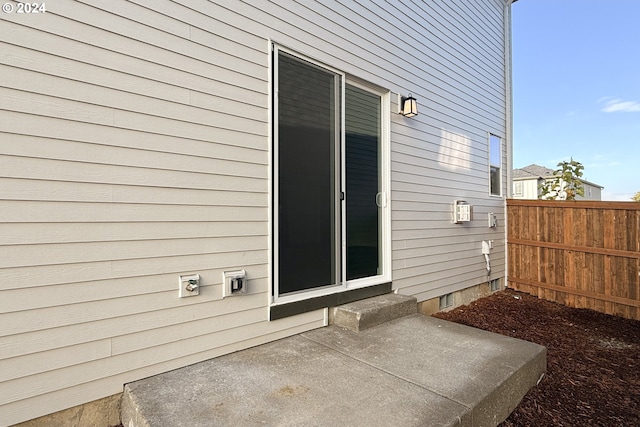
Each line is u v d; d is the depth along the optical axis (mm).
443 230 4949
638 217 4828
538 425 2205
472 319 4629
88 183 1950
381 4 3951
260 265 2758
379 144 3982
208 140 2453
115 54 2043
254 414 1774
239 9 2631
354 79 3648
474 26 5734
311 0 3172
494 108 6316
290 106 3000
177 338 2301
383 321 3375
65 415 1871
